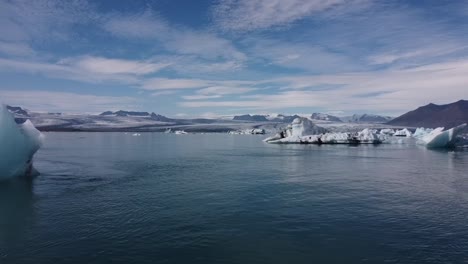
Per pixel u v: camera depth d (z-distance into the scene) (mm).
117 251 13289
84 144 99375
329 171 35688
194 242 14250
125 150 71875
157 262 12328
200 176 32281
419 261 12328
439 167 39094
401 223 16734
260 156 54938
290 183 28125
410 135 161500
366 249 13461
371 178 30797
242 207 19953
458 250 13266
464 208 19609
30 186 26594
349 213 18562
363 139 90500
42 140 32188
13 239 14484
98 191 24703
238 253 13148
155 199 22078
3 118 27844
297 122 100062
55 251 13242
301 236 14953
